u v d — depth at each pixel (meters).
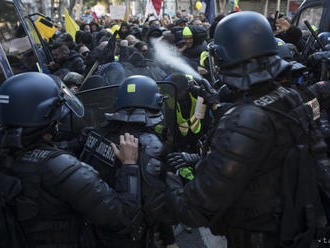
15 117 1.44
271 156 1.38
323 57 2.68
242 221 1.47
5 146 1.43
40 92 1.48
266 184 1.40
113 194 1.51
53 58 5.49
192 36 4.96
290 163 1.38
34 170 1.42
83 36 8.49
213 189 1.33
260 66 1.41
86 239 1.57
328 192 1.53
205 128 2.92
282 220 1.40
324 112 2.62
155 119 1.79
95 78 2.65
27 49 3.79
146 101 1.77
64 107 1.63
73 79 3.46
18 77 1.51
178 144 2.96
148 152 1.66
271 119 1.35
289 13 27.16
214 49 1.50
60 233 1.46
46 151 1.46
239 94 1.50
